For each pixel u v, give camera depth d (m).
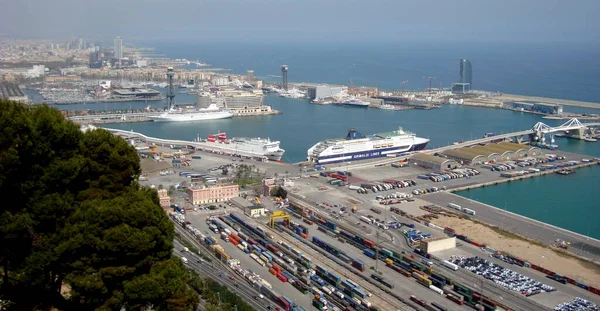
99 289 79.62
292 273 146.88
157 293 80.00
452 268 153.88
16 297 87.06
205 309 113.44
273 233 181.00
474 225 195.25
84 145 99.25
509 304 133.00
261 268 152.00
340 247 170.50
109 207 84.56
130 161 101.75
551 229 193.12
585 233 195.25
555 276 149.62
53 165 87.75
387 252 160.50
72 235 82.06
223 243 171.25
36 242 85.12
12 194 85.12
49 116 90.44
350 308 127.44
